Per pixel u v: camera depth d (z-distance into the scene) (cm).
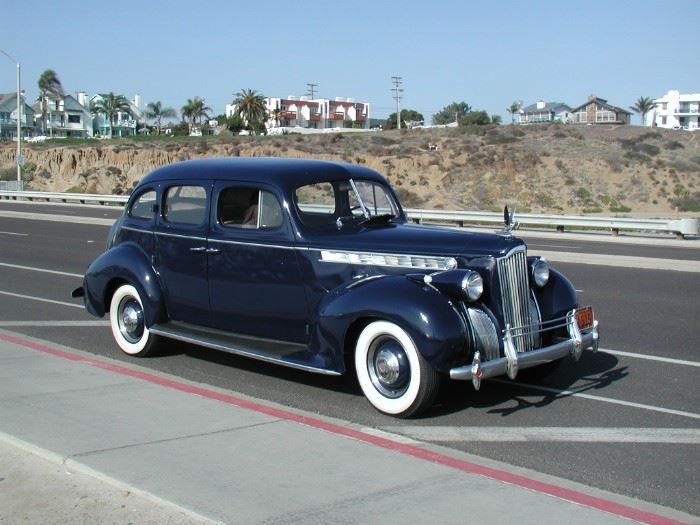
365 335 661
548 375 795
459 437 614
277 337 756
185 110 12375
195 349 919
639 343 955
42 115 12212
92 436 571
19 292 1323
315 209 746
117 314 889
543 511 450
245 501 459
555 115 13575
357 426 636
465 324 639
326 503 458
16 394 680
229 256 769
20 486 488
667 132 6731
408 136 7112
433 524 431
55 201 4484
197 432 583
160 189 841
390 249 691
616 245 2377
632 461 563
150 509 452
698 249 2259
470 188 5581
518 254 680
